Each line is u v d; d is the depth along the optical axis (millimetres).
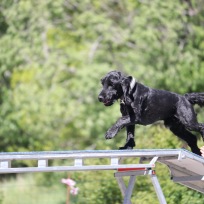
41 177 17844
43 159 8727
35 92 18266
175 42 17922
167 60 17812
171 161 10055
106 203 13508
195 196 12867
